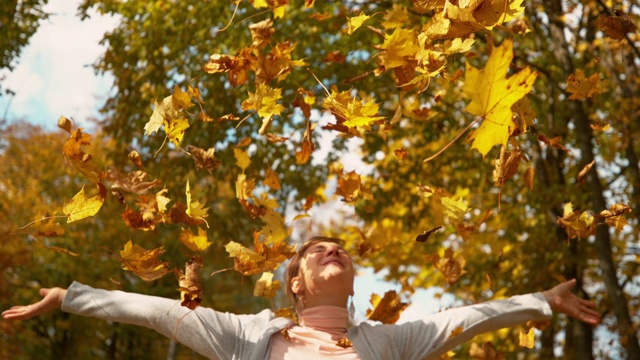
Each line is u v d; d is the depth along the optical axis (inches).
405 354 118.0
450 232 364.2
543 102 350.3
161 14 356.5
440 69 101.7
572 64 321.4
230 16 346.3
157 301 119.9
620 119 308.8
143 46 352.8
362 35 324.8
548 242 328.5
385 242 175.3
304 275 125.9
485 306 121.0
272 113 118.2
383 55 108.4
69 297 120.3
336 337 119.3
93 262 574.6
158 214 116.2
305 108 124.0
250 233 366.0
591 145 309.1
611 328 302.2
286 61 118.3
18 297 594.9
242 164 126.6
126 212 114.8
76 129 111.2
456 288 333.4
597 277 356.8
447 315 121.3
